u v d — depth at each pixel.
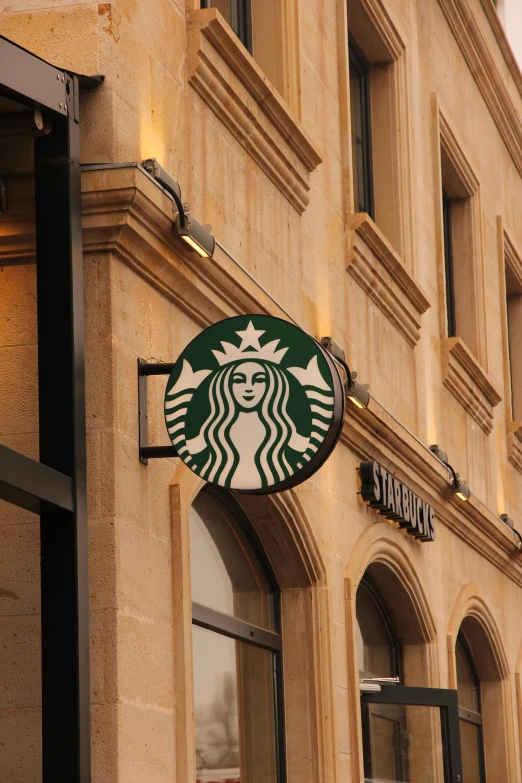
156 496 6.52
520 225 17.73
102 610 5.97
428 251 12.66
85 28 6.53
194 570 7.66
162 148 6.91
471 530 13.01
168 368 6.46
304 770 8.52
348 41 11.46
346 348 9.73
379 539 10.14
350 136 10.38
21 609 6.08
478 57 15.46
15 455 5.45
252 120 8.03
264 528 8.41
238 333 6.36
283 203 8.73
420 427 11.67
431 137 13.30
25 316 6.39
